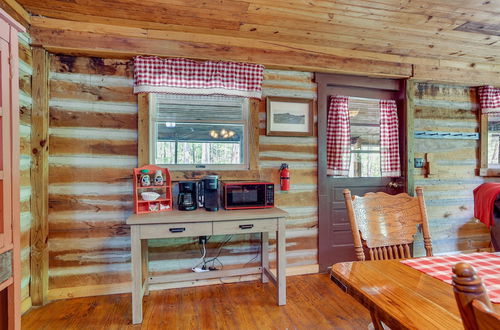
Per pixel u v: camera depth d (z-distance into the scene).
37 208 2.09
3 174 1.14
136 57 2.23
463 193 3.16
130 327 1.80
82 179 2.25
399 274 1.00
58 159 2.21
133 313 1.83
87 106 2.26
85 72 2.26
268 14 2.00
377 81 2.87
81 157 2.25
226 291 2.32
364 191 2.90
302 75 2.69
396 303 0.79
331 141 2.88
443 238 3.10
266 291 2.32
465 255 1.21
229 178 2.49
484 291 0.45
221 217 1.96
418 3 1.86
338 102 2.84
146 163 2.31
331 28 2.22
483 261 1.11
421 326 0.67
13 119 1.20
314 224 2.74
